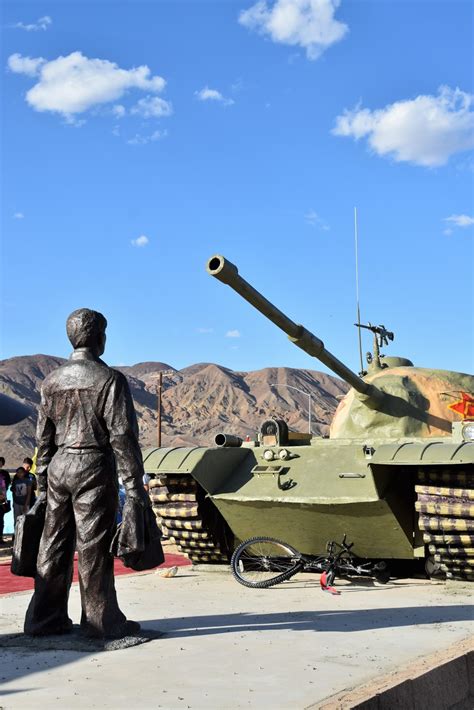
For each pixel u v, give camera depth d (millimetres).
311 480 12109
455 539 11016
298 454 12711
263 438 13516
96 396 7805
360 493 11469
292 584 11992
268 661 7070
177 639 7973
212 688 6242
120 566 15016
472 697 7230
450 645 7781
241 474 12875
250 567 13008
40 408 8180
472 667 7324
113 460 7957
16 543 8164
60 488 7898
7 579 13688
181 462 12539
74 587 11477
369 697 5855
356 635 8227
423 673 6578
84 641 7660
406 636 8203
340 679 6480
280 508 11961
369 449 12109
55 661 7078
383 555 12242
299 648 7586
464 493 10836
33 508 8281
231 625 8750
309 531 12320
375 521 11648
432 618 9234
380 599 10617
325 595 10961
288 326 12414
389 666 6922
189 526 13023
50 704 5879
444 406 14383
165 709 5758
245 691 6160
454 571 11625
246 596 10883
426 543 11391
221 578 12711
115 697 6031
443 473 11078
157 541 7820
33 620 7965
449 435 14148
